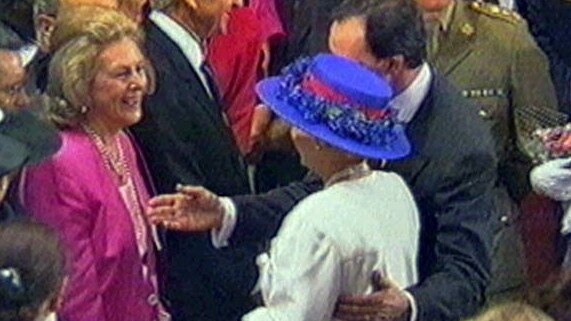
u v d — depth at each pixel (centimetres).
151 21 686
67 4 670
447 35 775
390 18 611
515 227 759
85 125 638
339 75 578
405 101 616
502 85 776
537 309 461
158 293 664
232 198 643
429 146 620
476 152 623
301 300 557
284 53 794
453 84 705
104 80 631
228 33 776
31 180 619
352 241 561
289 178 746
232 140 700
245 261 693
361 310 565
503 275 750
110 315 637
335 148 572
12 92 621
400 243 575
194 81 687
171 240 682
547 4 849
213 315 695
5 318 485
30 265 489
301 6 791
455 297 605
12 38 630
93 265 629
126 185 644
